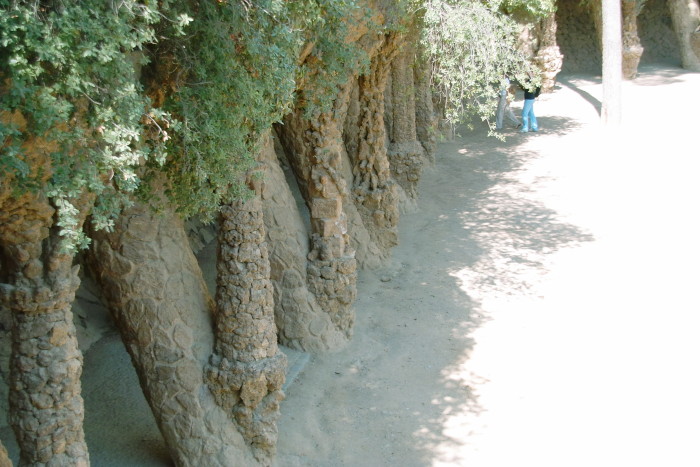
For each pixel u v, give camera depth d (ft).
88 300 32.50
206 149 18.17
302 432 25.61
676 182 50.49
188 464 22.67
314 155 30.07
